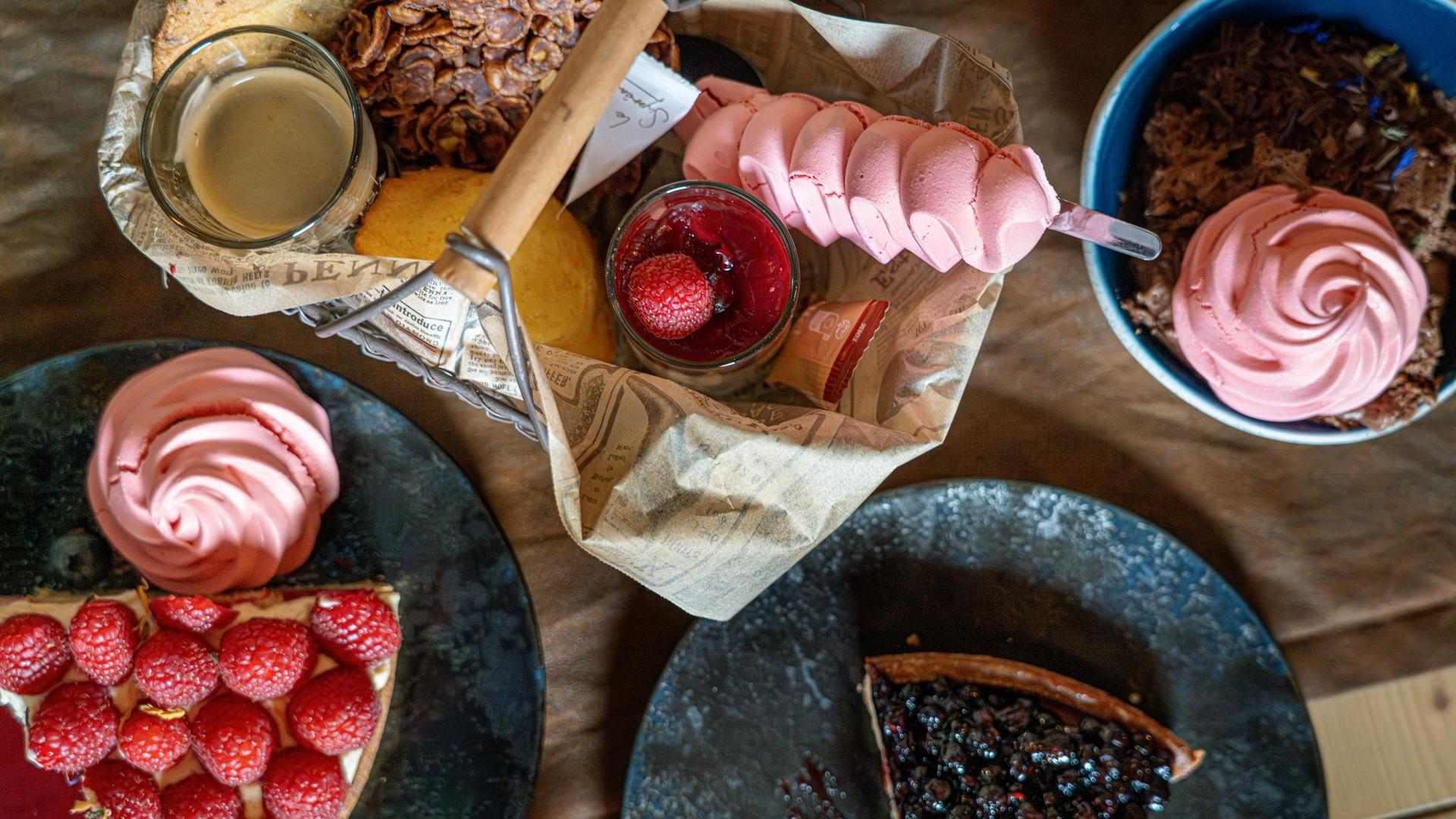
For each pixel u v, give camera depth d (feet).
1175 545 1.76
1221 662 1.78
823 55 1.70
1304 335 1.66
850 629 1.79
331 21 1.62
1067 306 1.87
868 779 1.78
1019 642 1.80
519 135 1.36
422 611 1.77
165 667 1.70
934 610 1.80
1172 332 1.74
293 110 1.62
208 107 1.61
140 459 1.74
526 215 1.34
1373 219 1.69
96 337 1.86
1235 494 1.86
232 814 1.74
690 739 1.77
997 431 1.87
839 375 1.63
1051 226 1.59
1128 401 1.87
